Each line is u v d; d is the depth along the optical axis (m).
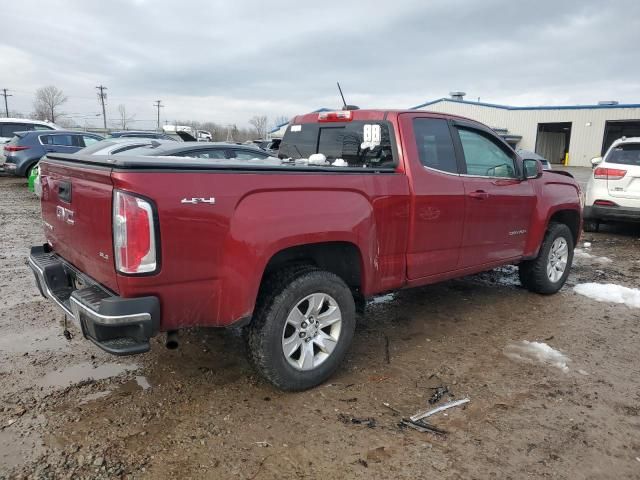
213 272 2.89
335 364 3.60
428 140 4.18
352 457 2.79
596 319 5.08
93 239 2.90
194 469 2.65
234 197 2.92
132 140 9.45
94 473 2.60
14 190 13.80
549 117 42.88
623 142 9.15
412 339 4.48
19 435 2.89
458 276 4.58
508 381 3.71
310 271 3.39
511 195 4.90
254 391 3.47
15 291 5.38
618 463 2.80
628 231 10.41
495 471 2.71
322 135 4.64
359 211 3.53
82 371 3.68
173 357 3.95
